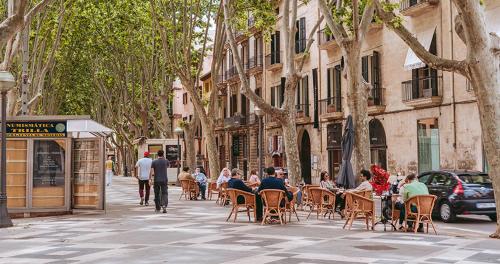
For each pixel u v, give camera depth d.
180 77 29.66
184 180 25.86
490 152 13.21
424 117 28.55
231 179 19.11
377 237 12.52
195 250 10.46
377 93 31.77
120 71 43.03
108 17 33.31
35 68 30.30
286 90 22.31
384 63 31.58
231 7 27.06
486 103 13.16
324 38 36.44
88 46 36.59
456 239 12.34
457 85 26.48
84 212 18.62
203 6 33.59
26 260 9.57
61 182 18.34
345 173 18.25
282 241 11.70
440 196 17.52
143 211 19.36
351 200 14.27
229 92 55.84
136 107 47.78
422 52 14.20
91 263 9.23
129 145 53.78
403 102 29.03
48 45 31.34
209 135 30.70
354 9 19.02
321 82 37.78
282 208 15.31
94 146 18.78
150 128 62.09
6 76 15.30
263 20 24.77
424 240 12.09
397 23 14.51
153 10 28.72
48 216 17.97
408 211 13.89
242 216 17.53
